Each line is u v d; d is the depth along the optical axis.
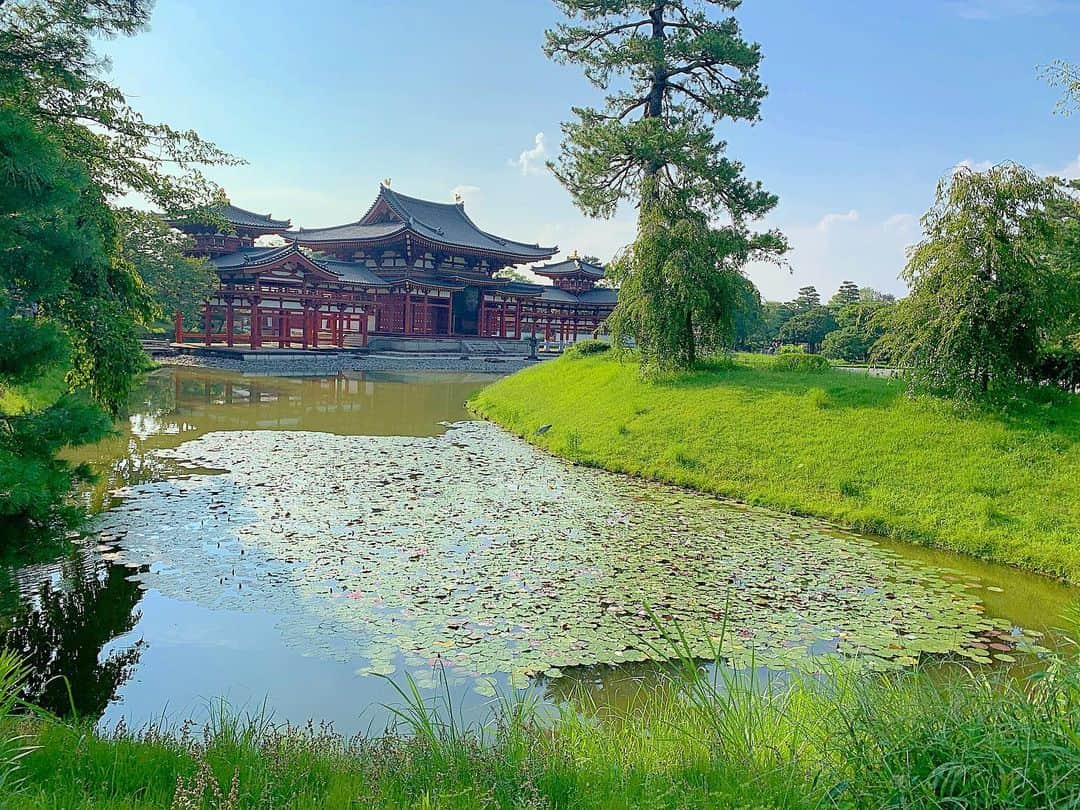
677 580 9.27
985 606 8.75
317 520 11.48
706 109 26.39
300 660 6.91
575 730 4.94
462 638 7.42
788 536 11.37
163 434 19.58
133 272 12.70
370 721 5.86
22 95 10.29
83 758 3.96
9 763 3.68
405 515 11.97
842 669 5.72
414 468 16.00
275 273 45.22
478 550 10.23
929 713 3.81
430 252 60.25
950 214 14.54
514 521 11.81
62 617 7.74
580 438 18.66
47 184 6.97
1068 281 14.11
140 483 13.66
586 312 70.75
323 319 51.94
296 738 4.67
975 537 10.79
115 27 10.89
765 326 57.19
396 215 61.00
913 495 12.30
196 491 13.13
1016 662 7.23
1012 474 12.10
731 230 23.42
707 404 18.27
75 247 7.57
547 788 3.79
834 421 15.58
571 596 8.62
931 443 13.68
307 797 3.61
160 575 8.93
